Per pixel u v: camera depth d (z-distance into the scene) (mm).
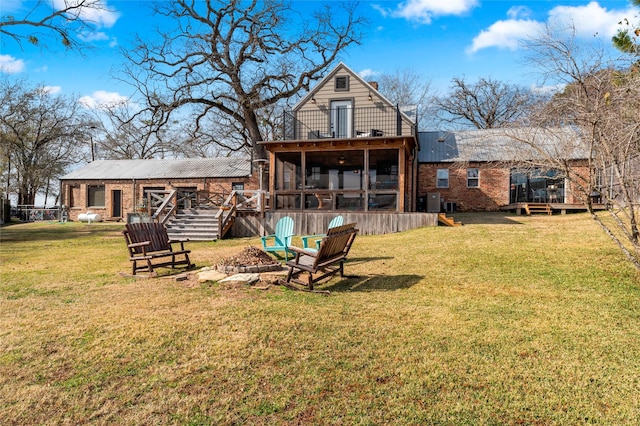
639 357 3441
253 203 16453
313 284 6133
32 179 33906
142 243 7141
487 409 2707
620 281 5809
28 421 2658
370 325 4324
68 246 11789
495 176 20141
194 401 2861
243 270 6785
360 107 17359
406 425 2547
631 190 5742
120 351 3727
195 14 21500
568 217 14461
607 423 2527
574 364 3330
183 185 23734
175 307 5094
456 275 6551
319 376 3195
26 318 4723
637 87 4957
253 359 3521
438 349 3672
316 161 16547
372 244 10109
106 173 25609
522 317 4508
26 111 33062
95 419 2674
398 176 13711
